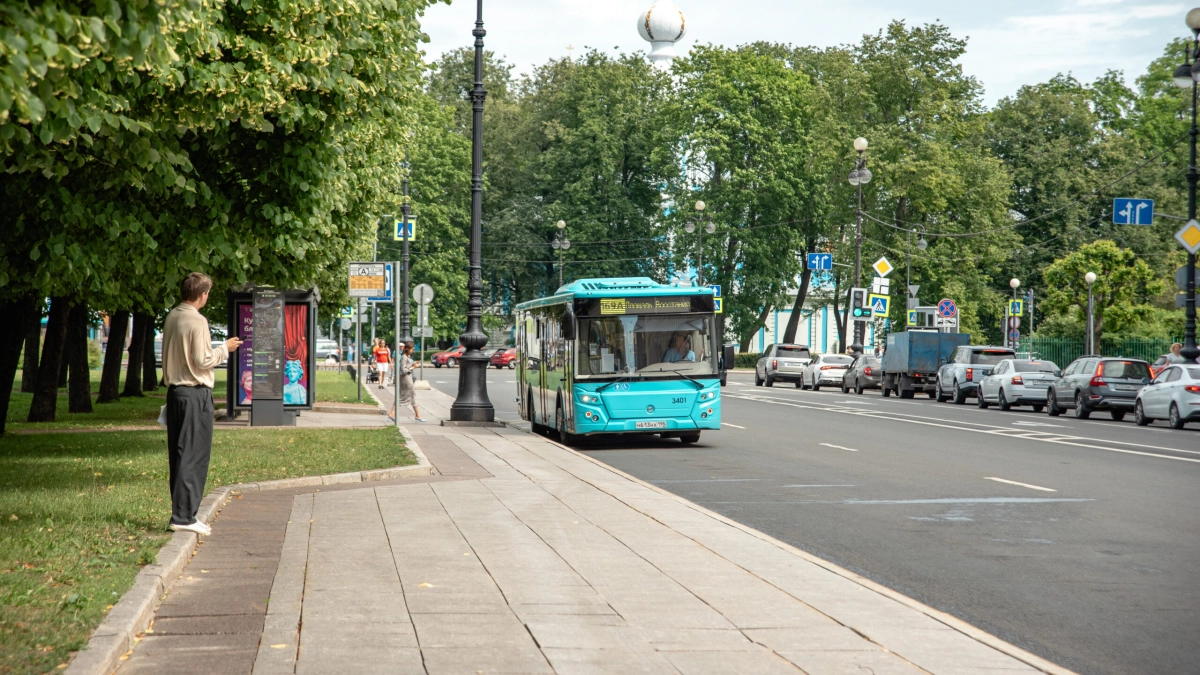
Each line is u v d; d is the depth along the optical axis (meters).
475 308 28.12
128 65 8.66
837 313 72.31
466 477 15.59
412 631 6.86
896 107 66.75
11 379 20.95
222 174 14.12
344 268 31.09
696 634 6.88
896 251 66.25
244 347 27.28
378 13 13.28
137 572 8.05
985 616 7.73
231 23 11.91
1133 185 73.50
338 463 16.45
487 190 84.25
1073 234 74.12
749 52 71.44
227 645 6.51
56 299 25.58
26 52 5.36
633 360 22.42
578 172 79.94
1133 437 24.89
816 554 10.15
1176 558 9.95
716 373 22.66
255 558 9.28
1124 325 56.88
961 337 45.84
